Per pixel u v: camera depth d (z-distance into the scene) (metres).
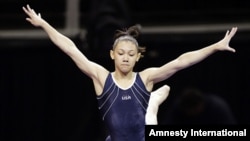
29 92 24.53
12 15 26.12
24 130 24.53
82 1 26.31
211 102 21.61
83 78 24.50
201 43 24.27
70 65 24.53
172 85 24.33
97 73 12.62
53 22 25.72
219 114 21.50
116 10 22.11
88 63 12.70
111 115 12.49
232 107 24.23
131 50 12.46
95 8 22.12
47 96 24.55
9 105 24.48
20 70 24.53
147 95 12.61
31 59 24.55
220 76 24.22
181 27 25.20
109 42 21.47
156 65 24.12
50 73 24.55
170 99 24.31
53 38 12.73
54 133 24.50
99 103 12.62
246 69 24.14
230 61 24.20
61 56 24.53
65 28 24.86
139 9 26.22
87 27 22.70
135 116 12.50
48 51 24.55
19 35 24.97
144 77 12.62
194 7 26.20
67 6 24.66
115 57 12.52
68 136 24.39
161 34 24.42
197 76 24.25
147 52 24.11
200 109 21.45
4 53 24.58
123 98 12.48
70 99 24.50
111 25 21.56
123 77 12.56
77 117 24.45
